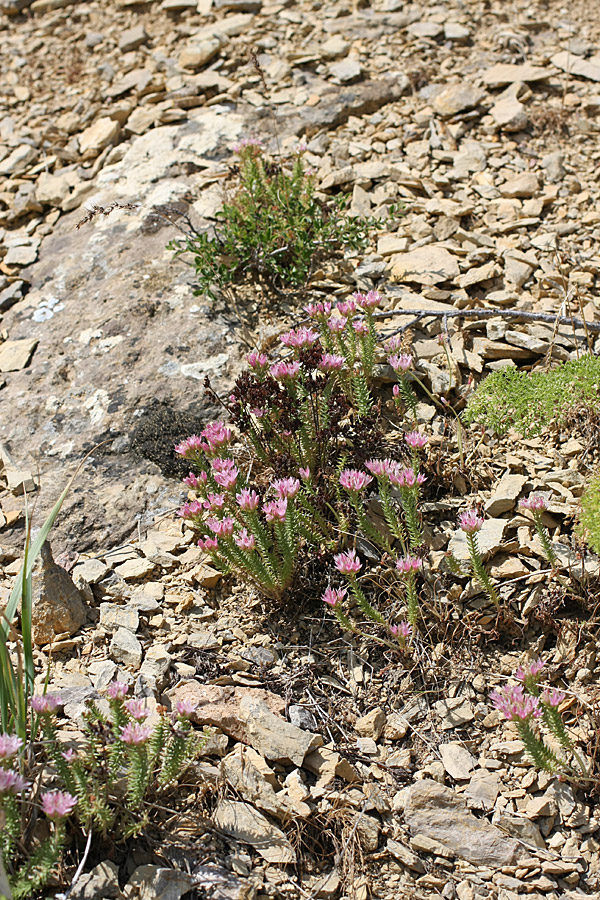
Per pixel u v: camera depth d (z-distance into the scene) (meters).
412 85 2.08
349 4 2.29
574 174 1.93
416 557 1.49
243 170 1.87
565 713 1.45
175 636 1.51
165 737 1.40
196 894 1.34
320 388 1.59
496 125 1.99
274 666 1.49
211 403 1.70
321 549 1.55
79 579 1.56
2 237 1.98
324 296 1.79
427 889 1.36
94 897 1.33
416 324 1.74
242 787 1.40
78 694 1.45
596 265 1.79
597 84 2.05
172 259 1.86
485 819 1.39
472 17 2.20
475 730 1.45
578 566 1.51
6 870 1.32
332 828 1.39
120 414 1.71
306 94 2.08
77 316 1.83
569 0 2.23
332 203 1.87
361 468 1.58
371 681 1.48
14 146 2.11
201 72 2.16
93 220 1.95
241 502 1.48
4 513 1.63
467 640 1.50
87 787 1.35
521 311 1.70
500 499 1.56
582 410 1.62
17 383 1.76
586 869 1.37
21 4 2.49
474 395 1.60
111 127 2.08
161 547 1.59
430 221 1.87
